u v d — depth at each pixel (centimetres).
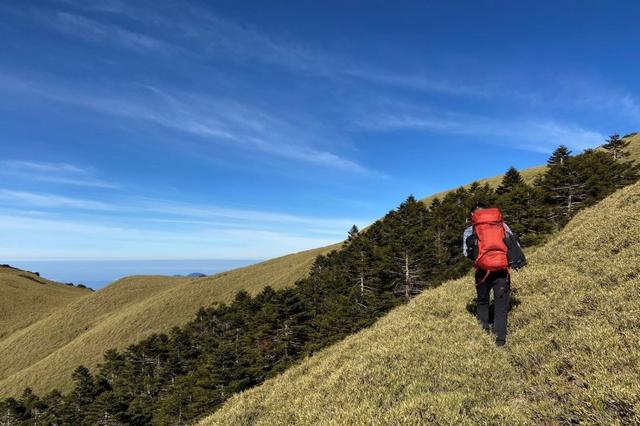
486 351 696
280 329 5825
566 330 662
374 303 4884
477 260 739
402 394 585
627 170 5206
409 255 4747
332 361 927
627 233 998
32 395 7575
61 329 11631
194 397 5497
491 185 9175
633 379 448
